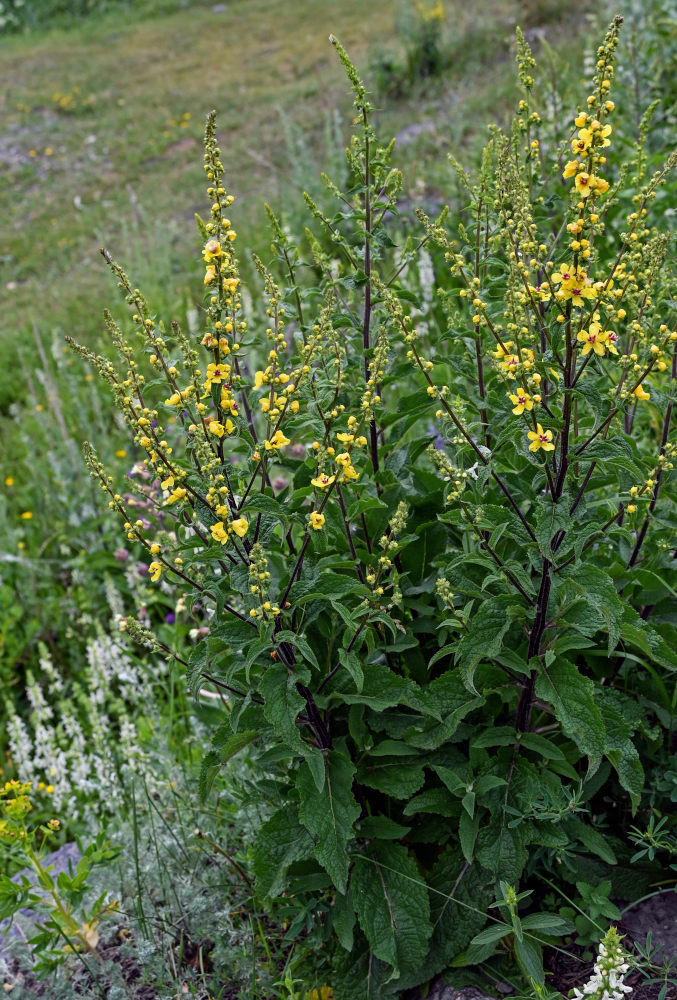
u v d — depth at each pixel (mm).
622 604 2119
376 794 2863
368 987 2559
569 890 2688
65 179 13711
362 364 2727
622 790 2734
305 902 2703
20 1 23016
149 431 2193
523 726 2568
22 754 4020
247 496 2258
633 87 5852
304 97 13492
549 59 5520
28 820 4070
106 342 7969
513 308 2174
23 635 5250
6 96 17328
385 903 2533
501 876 2430
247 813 3090
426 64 11719
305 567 2398
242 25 18953
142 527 2338
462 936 2535
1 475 6777
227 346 2205
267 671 2312
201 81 16078
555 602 2465
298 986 2730
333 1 18969
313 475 2688
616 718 2424
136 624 2525
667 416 2619
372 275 2430
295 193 9344
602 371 2221
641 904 2594
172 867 3203
